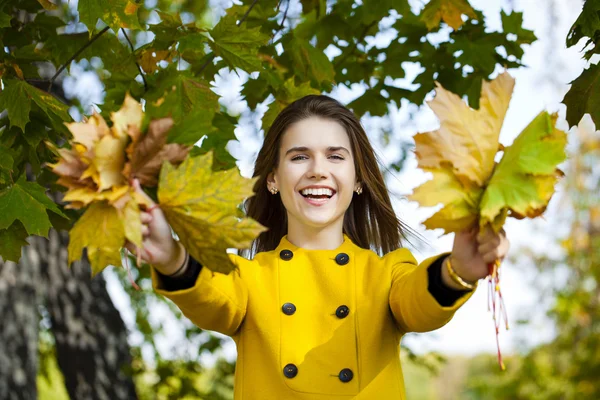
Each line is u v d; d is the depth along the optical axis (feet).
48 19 11.05
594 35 9.21
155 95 9.55
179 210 5.66
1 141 9.59
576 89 9.05
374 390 7.08
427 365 21.74
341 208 7.72
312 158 7.74
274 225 8.90
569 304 42.65
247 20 12.23
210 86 9.58
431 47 13.24
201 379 22.36
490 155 5.74
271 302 7.36
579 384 42.83
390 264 7.56
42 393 28.09
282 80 10.83
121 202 5.47
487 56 12.62
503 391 44.96
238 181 5.67
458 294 6.30
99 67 22.57
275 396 7.03
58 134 9.91
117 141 5.46
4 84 8.96
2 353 16.38
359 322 7.27
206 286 6.55
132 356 19.89
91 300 18.71
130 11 8.94
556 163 5.52
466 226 5.74
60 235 18.61
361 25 13.46
